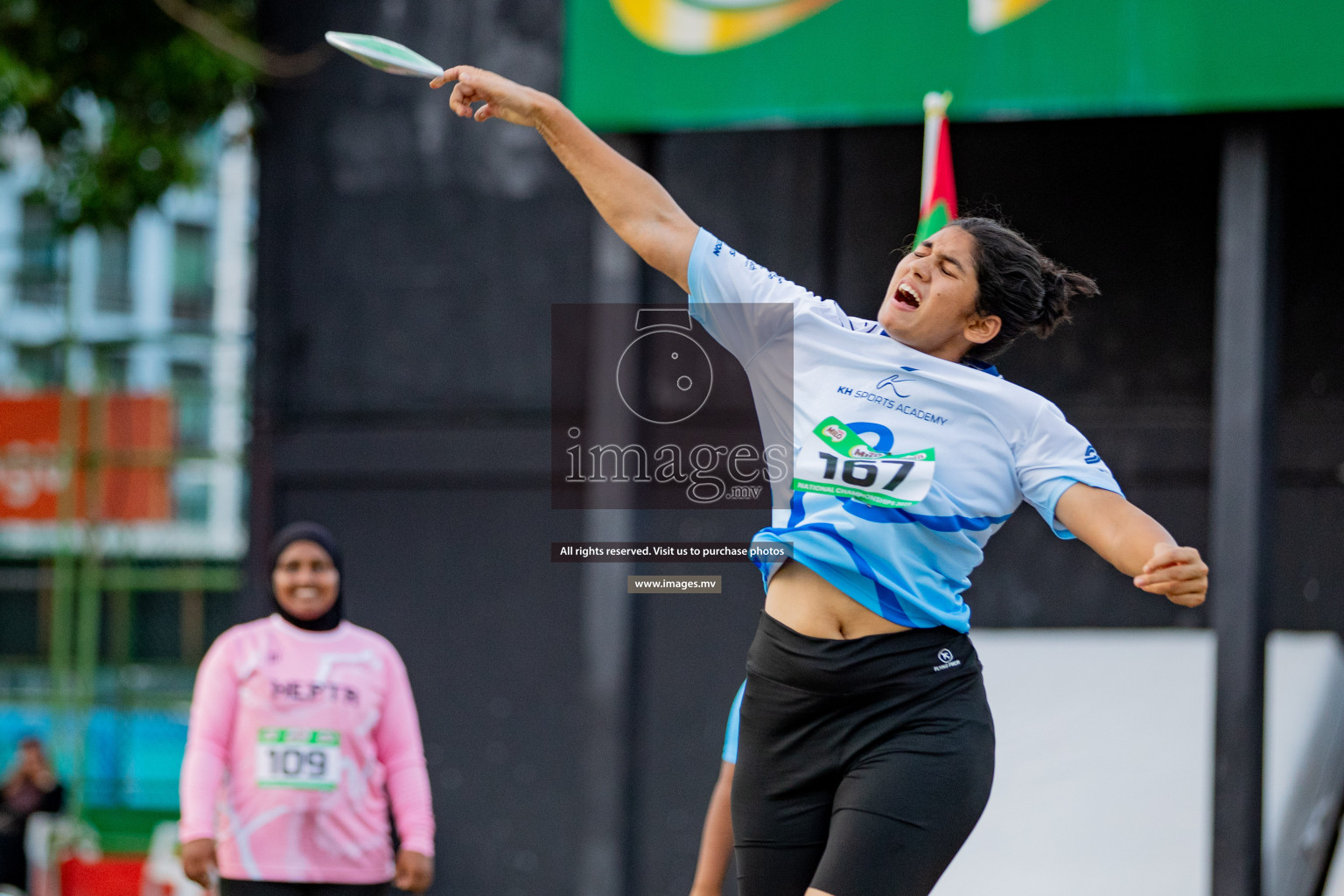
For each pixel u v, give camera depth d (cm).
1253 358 1975
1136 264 2431
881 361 946
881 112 2095
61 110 3203
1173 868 2084
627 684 2330
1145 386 2423
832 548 921
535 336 2772
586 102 2191
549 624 2728
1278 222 2017
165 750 4006
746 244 2580
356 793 1602
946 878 2147
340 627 1673
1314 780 2166
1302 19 1928
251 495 2889
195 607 3984
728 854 1320
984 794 926
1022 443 934
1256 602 1948
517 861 2706
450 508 2784
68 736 4156
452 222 2819
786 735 943
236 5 3192
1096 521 900
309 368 2877
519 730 2725
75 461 3441
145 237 5444
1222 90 1956
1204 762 2188
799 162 2564
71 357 3528
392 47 966
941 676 926
